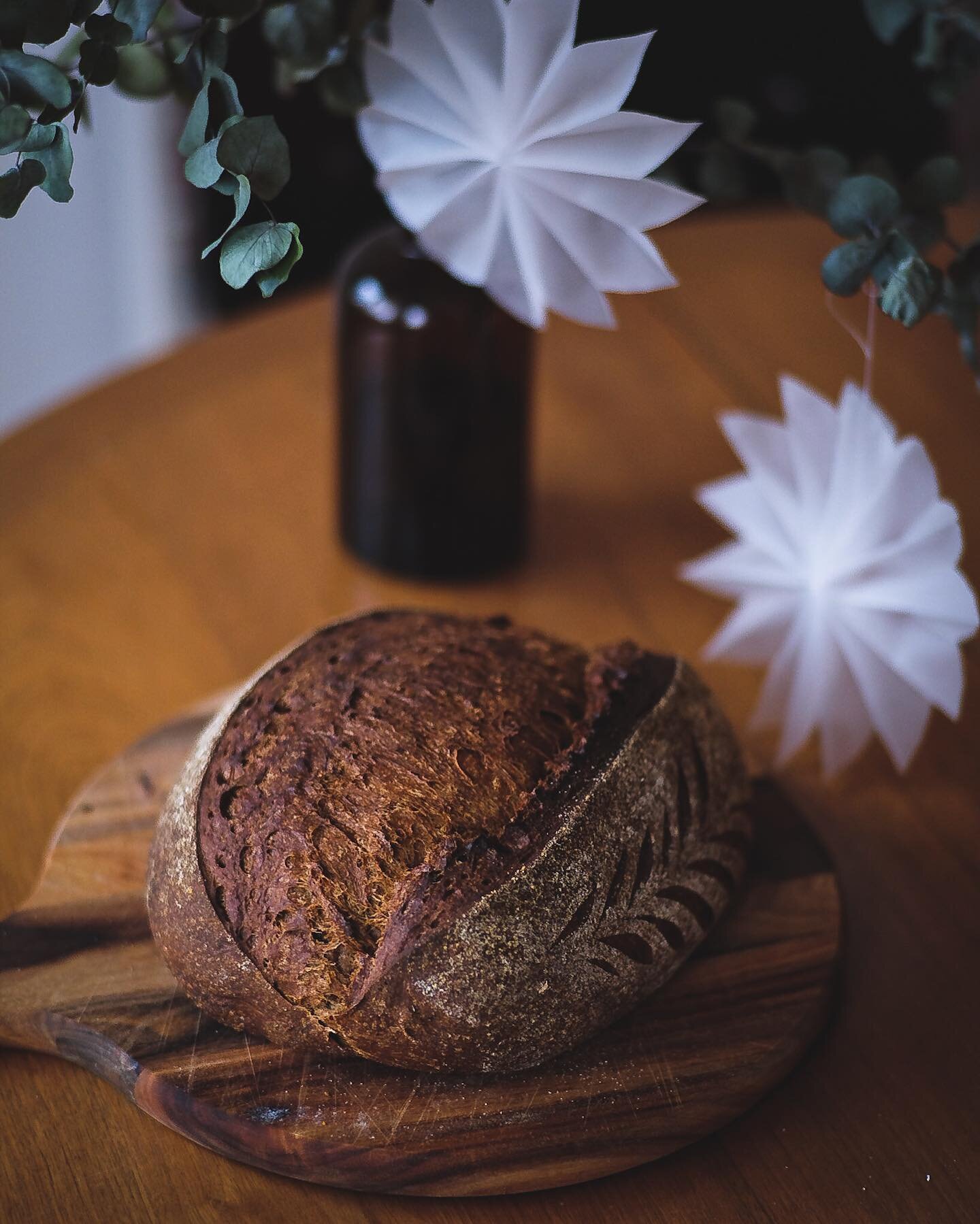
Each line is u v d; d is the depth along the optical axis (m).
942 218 0.77
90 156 1.61
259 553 1.01
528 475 0.99
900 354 1.16
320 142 1.54
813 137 1.62
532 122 0.71
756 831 0.82
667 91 1.51
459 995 0.68
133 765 0.85
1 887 0.81
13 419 1.80
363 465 0.97
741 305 1.21
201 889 0.70
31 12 0.66
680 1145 0.70
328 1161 0.69
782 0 1.52
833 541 0.81
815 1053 0.75
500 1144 0.69
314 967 0.69
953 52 0.81
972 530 1.02
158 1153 0.71
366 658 0.75
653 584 1.00
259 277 0.68
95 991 0.74
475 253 0.78
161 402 1.12
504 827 0.71
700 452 1.10
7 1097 0.73
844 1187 0.70
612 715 0.74
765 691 0.87
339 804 0.71
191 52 0.71
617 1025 0.73
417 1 0.71
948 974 0.78
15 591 0.97
